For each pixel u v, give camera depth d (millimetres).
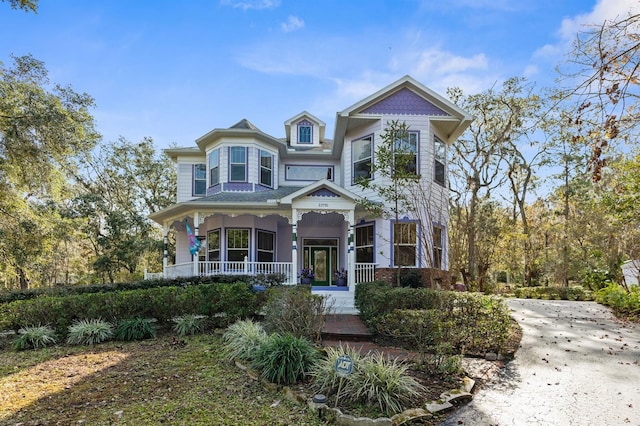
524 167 25859
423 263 14070
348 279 14180
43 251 17750
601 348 8250
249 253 16531
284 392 5652
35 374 6949
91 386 6195
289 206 15086
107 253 23297
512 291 24484
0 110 14461
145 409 5176
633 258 15492
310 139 19703
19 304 9797
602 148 4289
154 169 28469
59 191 18203
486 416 4934
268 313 8758
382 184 14594
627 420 4832
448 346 6500
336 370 5297
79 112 15922
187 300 10336
